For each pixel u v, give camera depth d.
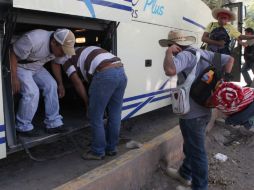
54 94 3.94
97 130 3.96
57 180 3.75
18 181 3.76
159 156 4.52
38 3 3.09
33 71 3.84
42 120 4.45
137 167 4.04
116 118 4.13
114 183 3.64
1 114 3.14
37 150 4.65
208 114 3.63
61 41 3.60
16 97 3.85
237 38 6.56
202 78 3.48
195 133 3.59
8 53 3.23
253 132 6.09
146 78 5.36
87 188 3.29
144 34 5.20
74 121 4.48
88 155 4.16
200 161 3.65
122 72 3.91
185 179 4.20
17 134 3.66
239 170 4.89
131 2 4.36
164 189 4.17
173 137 4.86
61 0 3.32
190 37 3.78
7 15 3.12
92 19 4.19
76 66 3.98
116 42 4.61
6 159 4.39
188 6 6.59
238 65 7.84
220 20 6.53
